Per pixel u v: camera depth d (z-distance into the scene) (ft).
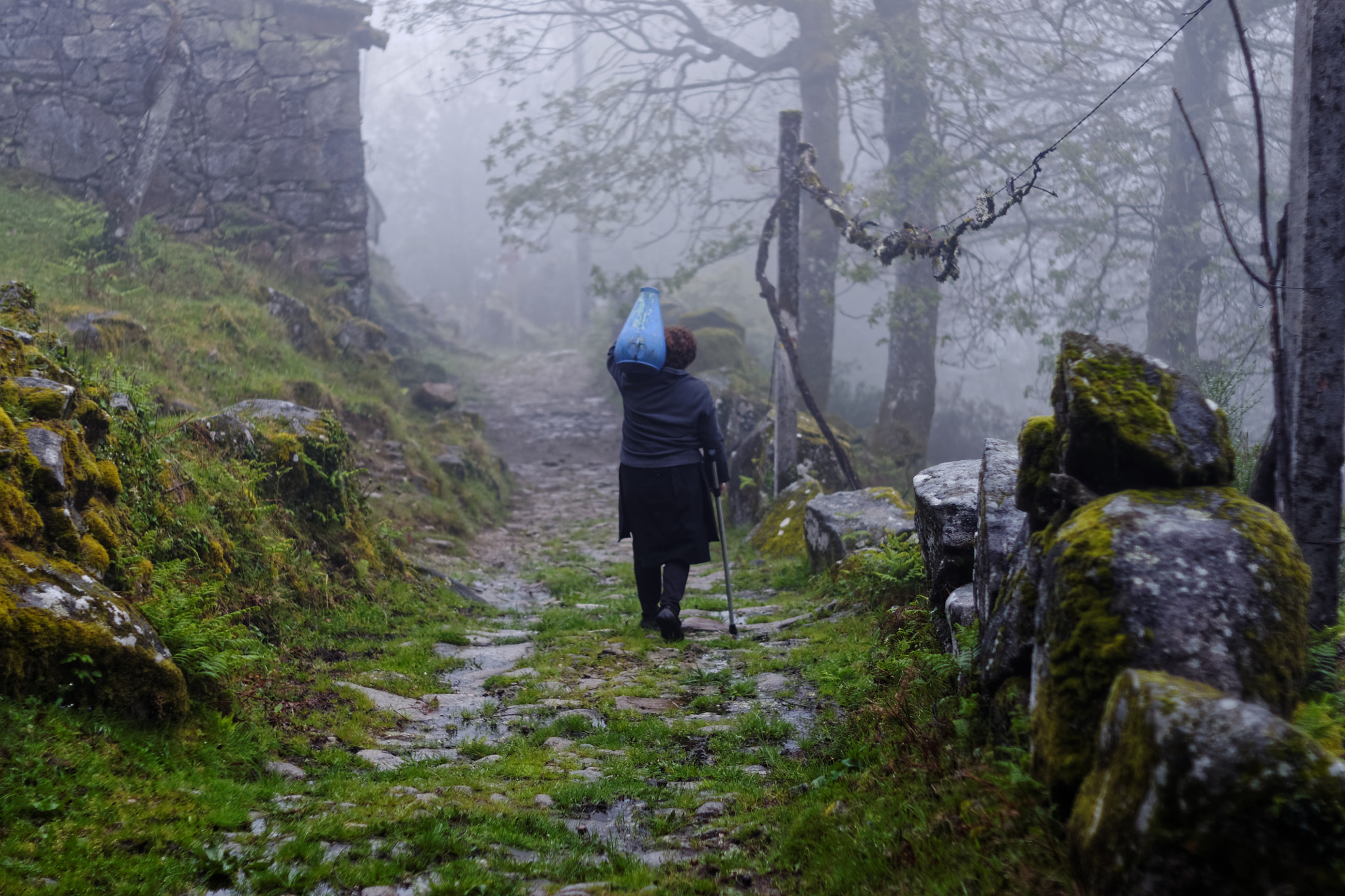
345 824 8.56
